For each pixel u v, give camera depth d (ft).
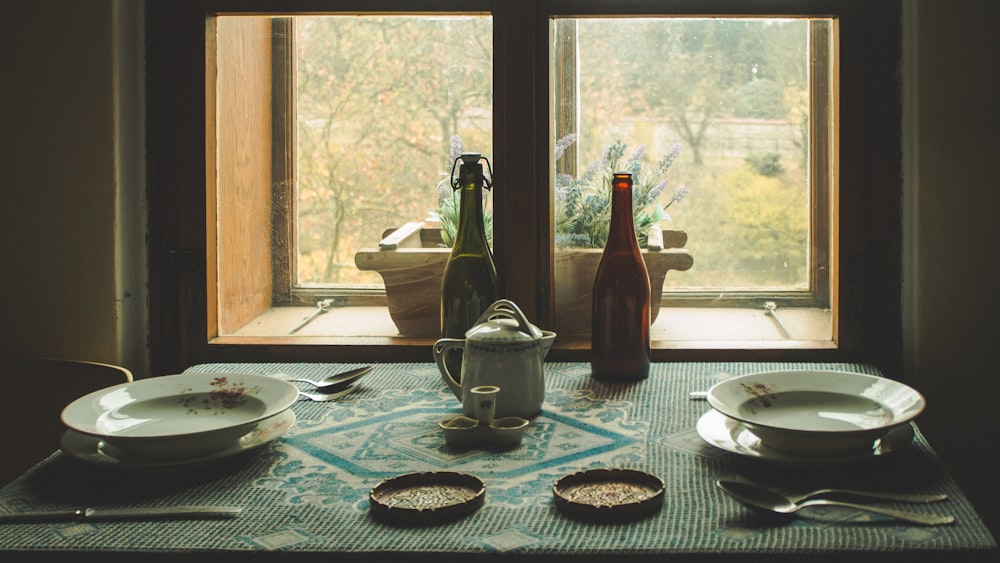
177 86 5.01
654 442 3.52
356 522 2.77
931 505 2.80
